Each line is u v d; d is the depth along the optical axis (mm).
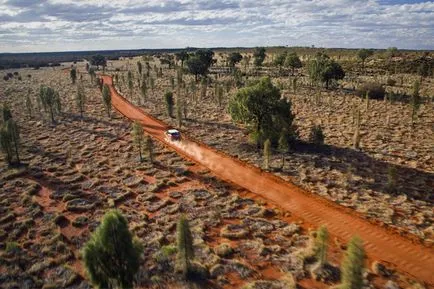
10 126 56812
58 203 43906
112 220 24078
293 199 44188
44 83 158375
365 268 30453
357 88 119438
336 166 53844
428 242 34250
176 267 29812
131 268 24422
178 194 45875
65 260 31938
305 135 69875
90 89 137500
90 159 60312
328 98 108188
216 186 48656
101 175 53094
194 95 112375
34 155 62031
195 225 37938
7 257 32281
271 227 37406
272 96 62469
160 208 42312
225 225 38156
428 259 31844
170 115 88688
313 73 126250
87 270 24000
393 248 33531
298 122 80438
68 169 55625
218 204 42969
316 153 59719
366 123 77938
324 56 166500
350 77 156375
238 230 36719
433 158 56188
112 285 24250
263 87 62688
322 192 45406
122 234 24094
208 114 90812
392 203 42000
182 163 57750
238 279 28922
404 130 72125
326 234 29953
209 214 40312
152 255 32125
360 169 52406
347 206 41625
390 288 27672
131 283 24656
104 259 23781
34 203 43125
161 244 34344
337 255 32125
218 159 59250
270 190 47000
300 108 95062
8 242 34562
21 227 37656
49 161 58938
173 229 37344
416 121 78750
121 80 159625
